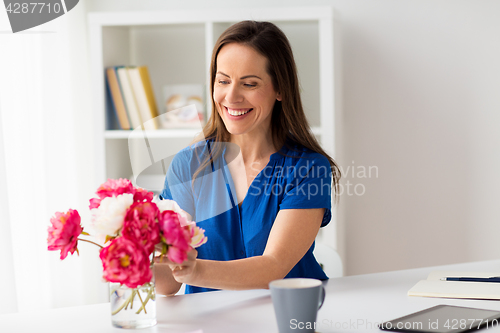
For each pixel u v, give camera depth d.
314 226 1.21
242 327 0.84
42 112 2.03
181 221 0.83
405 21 2.49
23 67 1.90
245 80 1.26
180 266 0.90
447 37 2.47
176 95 2.31
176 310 0.95
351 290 1.07
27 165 1.89
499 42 2.45
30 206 1.90
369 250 2.57
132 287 0.75
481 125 2.48
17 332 0.84
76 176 2.36
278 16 2.18
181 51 2.57
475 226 2.51
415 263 2.55
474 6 2.45
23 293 1.88
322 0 2.50
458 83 2.48
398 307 0.93
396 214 2.55
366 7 2.49
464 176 2.51
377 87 2.52
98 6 2.57
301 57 2.49
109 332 0.82
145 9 2.57
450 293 0.98
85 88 2.48
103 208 0.78
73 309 0.97
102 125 2.26
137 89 2.29
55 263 2.10
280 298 0.73
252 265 1.04
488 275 1.14
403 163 2.53
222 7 2.54
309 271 1.32
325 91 2.19
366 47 2.51
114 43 2.38
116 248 0.73
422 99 2.50
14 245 1.83
